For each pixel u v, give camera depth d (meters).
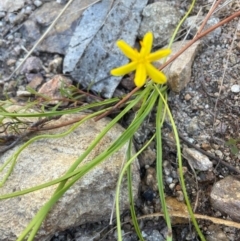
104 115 0.13
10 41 0.15
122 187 0.12
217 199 0.12
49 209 0.11
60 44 0.15
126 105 0.13
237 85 0.13
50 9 0.15
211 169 0.12
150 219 0.12
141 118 0.12
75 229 0.12
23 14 0.15
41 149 0.12
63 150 0.12
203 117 0.13
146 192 0.13
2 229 0.11
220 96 0.13
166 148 0.13
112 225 0.12
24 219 0.11
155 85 0.13
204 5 0.15
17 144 0.13
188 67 0.13
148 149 0.13
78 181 0.11
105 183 0.12
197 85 0.13
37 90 0.14
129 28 0.14
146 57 0.09
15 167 0.12
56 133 0.13
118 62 0.14
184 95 0.13
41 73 0.15
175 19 0.14
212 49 0.14
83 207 0.12
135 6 0.14
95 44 0.14
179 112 0.13
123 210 0.12
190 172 0.13
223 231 0.12
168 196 0.12
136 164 0.12
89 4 0.15
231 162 0.12
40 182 0.12
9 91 0.14
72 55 0.14
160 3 0.15
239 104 0.13
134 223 0.11
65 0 0.16
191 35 0.14
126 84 0.14
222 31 0.14
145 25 0.14
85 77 0.14
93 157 0.12
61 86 0.13
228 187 0.12
